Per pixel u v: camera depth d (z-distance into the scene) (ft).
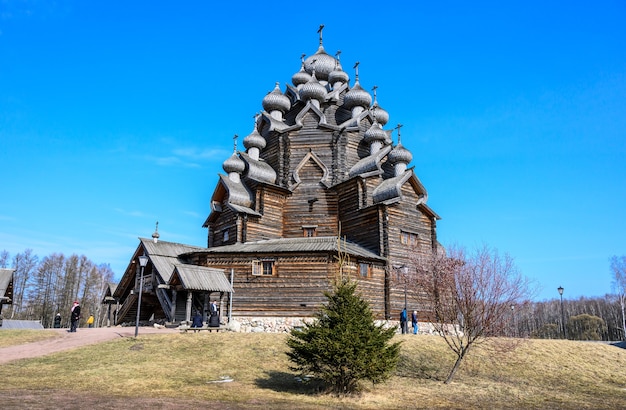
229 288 108.78
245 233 129.59
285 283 112.88
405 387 64.13
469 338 69.15
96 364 67.15
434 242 132.77
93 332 96.48
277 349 77.87
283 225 139.13
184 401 49.16
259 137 152.05
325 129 147.33
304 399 54.29
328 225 136.46
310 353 56.95
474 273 69.56
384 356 57.31
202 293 111.34
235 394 54.70
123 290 136.26
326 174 141.38
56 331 98.37
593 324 275.80
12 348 79.46
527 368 78.69
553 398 62.80
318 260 112.78
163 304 115.03
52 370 63.57
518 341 75.10
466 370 75.97
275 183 144.05
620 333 279.69
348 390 58.18
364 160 140.87
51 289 291.58
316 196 139.85
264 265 115.96
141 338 84.02
